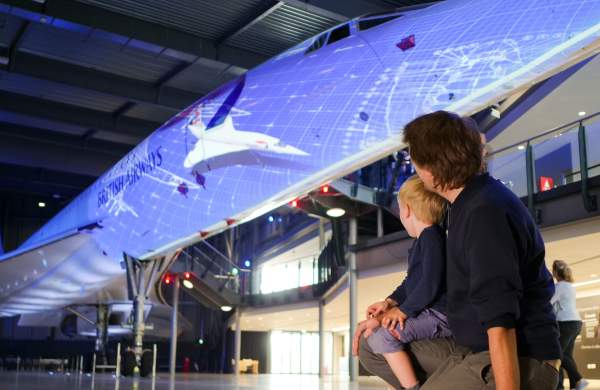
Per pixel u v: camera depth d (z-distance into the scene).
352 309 14.66
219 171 9.79
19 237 33.72
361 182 14.16
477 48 6.21
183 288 24.59
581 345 13.43
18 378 12.80
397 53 7.09
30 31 17.78
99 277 18.42
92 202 14.79
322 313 19.61
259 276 25.97
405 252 13.09
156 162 11.58
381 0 15.98
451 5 6.95
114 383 10.63
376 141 7.25
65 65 20.08
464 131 1.66
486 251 1.53
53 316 27.06
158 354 30.47
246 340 28.84
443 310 2.21
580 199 9.05
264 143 8.79
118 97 20.89
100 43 18.58
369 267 14.27
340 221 15.77
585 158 9.01
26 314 27.02
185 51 17.80
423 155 1.68
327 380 16.03
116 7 16.50
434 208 2.23
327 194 13.77
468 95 6.31
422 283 2.17
